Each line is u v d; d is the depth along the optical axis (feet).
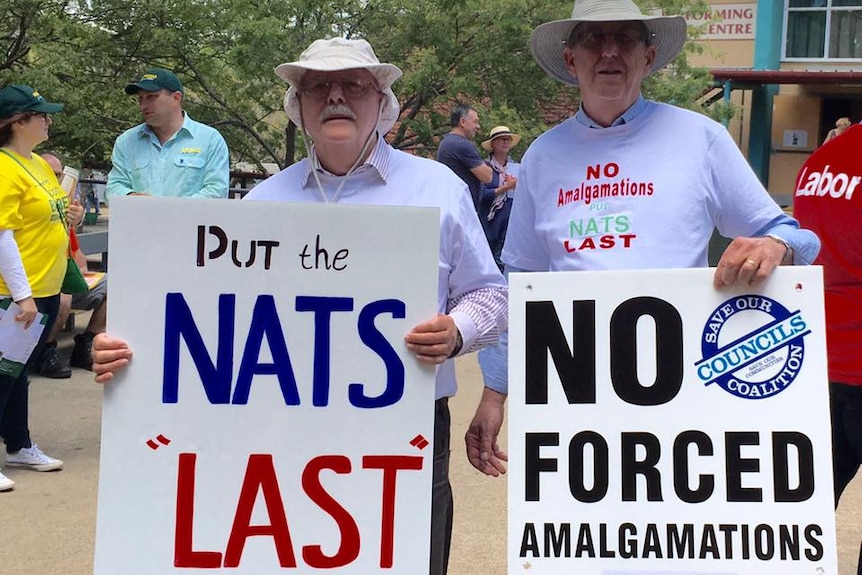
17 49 35.53
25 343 13.48
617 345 6.66
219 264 6.41
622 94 7.65
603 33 7.63
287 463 6.46
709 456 6.55
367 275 6.43
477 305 7.05
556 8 33.30
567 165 7.88
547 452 6.65
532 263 8.32
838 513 12.72
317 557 6.47
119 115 36.91
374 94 7.06
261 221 6.40
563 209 7.84
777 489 6.48
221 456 6.44
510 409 6.69
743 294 6.58
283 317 6.43
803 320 6.52
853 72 51.08
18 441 14.44
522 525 6.60
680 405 6.60
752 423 6.54
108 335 6.40
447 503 7.27
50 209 14.16
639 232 7.45
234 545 6.45
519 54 33.73
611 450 6.61
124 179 15.14
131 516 6.42
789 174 56.44
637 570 6.54
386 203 7.04
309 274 6.43
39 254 14.14
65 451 15.49
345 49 6.86
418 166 7.22
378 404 6.47
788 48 55.67
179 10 35.04
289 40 30.91
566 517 6.59
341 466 6.47
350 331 6.45
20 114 13.78
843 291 8.59
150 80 14.49
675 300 6.63
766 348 6.55
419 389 6.48
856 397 8.59
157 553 6.42
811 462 6.48
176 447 6.43
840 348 8.61
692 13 37.35
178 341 6.41
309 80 6.97
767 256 6.48
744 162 7.59
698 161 7.50
